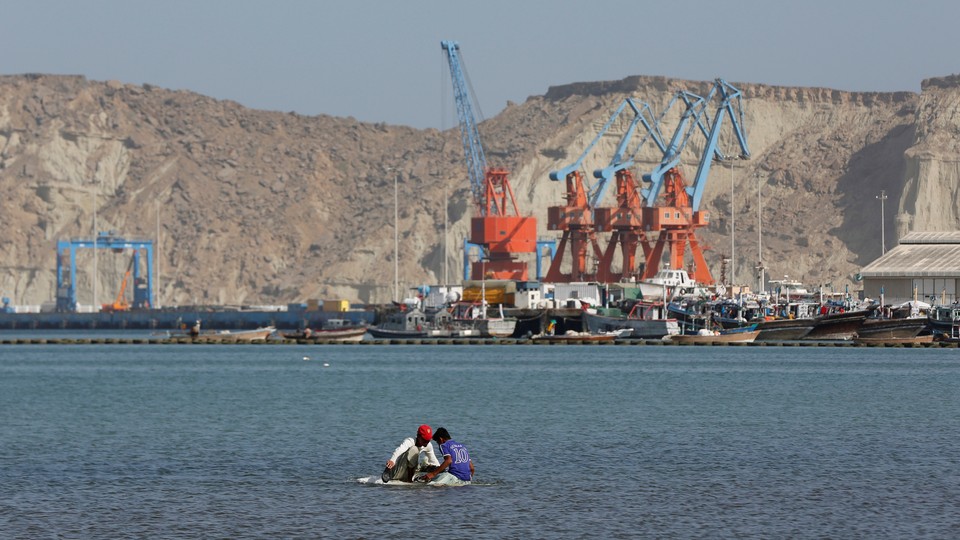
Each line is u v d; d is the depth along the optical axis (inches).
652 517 3671.3
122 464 4734.3
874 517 3663.9
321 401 7687.0
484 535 3440.0
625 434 5733.3
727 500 3932.1
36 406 7406.5
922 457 4872.0
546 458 4879.4
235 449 5187.0
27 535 3449.8
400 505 3848.4
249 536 3435.0
